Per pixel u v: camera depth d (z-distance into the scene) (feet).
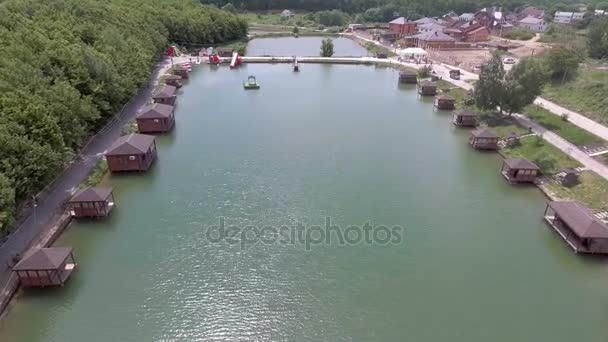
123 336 131.54
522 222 191.31
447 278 156.25
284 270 159.53
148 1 590.96
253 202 204.85
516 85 285.23
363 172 236.43
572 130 262.88
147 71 358.23
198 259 164.96
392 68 502.79
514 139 269.03
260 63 527.40
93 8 398.62
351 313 140.77
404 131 301.43
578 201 198.80
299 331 134.00
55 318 137.59
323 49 554.46
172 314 139.74
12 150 163.63
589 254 167.84
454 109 350.84
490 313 140.87
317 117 327.06
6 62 215.72
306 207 201.05
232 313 140.46
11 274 148.66
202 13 640.17
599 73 354.54
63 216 184.14
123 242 174.29
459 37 653.71
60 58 252.62
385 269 160.56
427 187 221.05
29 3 326.24
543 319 138.51
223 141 277.23
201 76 458.91
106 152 228.63
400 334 132.77
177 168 238.07
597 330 134.41
